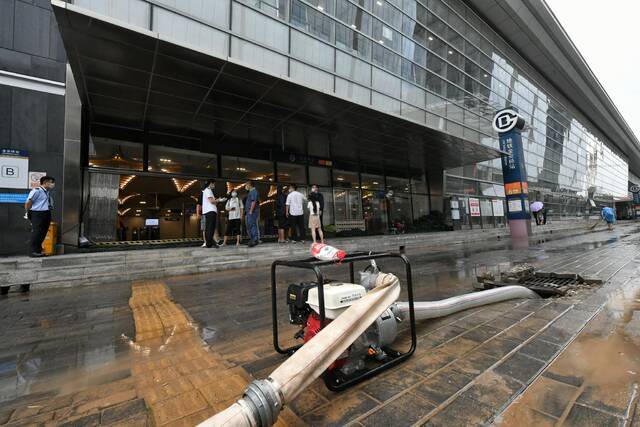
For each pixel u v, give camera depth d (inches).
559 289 170.7
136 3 259.1
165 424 68.2
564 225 1000.9
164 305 169.6
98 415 73.2
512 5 714.8
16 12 283.7
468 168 814.5
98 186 373.1
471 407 71.4
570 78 1121.4
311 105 358.9
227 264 294.8
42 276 218.2
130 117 377.7
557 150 1243.8
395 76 488.1
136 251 285.7
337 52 406.3
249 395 58.3
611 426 62.5
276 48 344.2
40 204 242.2
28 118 285.6
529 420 65.8
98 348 113.2
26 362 102.0
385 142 511.5
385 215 676.1
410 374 87.8
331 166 601.9
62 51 302.7
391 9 490.0
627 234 636.7
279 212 409.4
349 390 80.5
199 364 98.7
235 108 362.3
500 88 816.3
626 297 158.2
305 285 94.7
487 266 283.3
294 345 112.0
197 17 289.7
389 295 92.5
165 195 485.4
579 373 84.5
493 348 103.1
